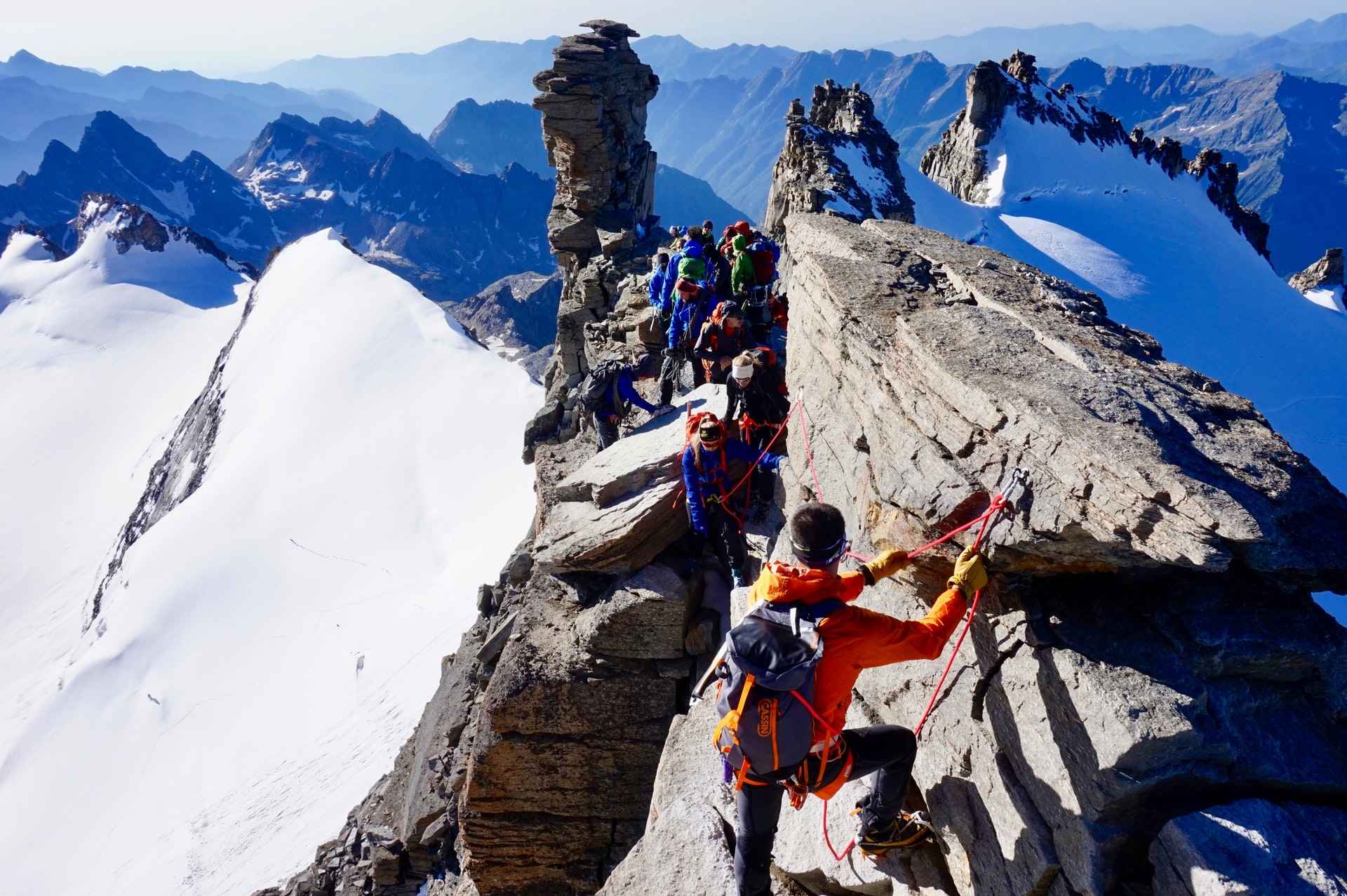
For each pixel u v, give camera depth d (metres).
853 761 4.80
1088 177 122.31
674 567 9.77
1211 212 127.88
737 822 6.09
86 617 137.50
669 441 10.40
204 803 71.25
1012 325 5.93
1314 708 4.25
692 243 12.42
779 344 13.91
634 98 40.56
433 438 141.50
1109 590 4.68
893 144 52.22
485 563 107.38
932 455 5.38
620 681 9.43
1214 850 3.82
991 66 126.38
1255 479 4.15
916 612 5.71
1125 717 4.07
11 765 87.31
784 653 4.32
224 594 109.31
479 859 10.19
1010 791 4.82
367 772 52.34
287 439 148.50
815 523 4.43
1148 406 4.73
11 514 199.50
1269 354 88.31
